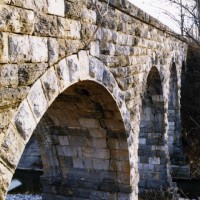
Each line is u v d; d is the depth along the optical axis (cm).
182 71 2366
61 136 963
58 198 1023
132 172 968
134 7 897
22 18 445
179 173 1925
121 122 873
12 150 433
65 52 566
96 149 952
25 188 1875
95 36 679
